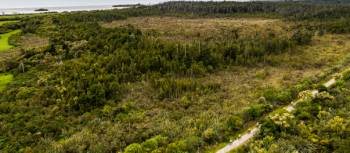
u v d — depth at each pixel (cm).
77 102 3494
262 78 4694
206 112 3275
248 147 2398
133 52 5053
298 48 6762
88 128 3020
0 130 2922
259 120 2959
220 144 2545
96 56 4988
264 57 5722
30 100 3541
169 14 13588
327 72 4762
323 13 11562
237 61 5406
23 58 5069
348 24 9131
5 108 3331
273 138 2430
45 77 4172
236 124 2817
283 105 3394
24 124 3050
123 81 4284
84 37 6125
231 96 3856
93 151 2550
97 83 3947
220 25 9775
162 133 2805
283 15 12425
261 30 8888
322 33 8506
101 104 3578
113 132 2894
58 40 6019
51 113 3288
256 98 3684
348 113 2816
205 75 4784
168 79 4306
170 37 7619
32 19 8969
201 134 2688
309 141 2362
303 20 10881
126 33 6338
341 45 7181
